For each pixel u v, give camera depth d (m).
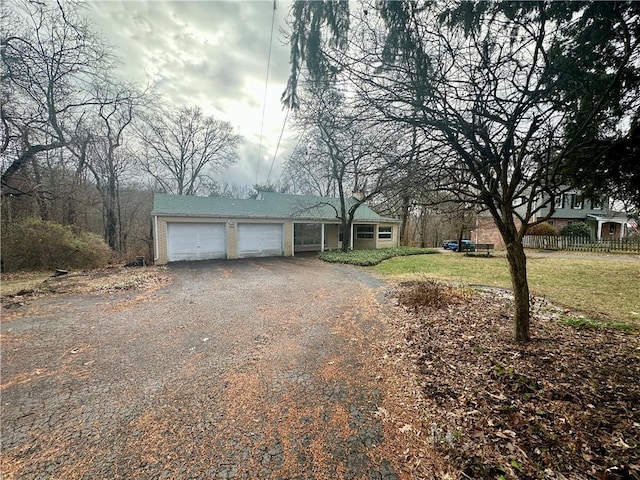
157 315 5.38
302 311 5.65
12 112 10.20
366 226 19.52
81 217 15.42
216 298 6.66
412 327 4.71
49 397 2.79
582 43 2.30
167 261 12.77
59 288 7.60
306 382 3.04
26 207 12.52
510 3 2.23
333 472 1.91
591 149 2.68
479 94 2.71
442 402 2.62
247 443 2.17
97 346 3.99
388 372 3.24
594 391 2.58
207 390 2.89
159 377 3.15
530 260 12.53
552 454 1.92
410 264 12.58
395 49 2.45
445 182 3.46
